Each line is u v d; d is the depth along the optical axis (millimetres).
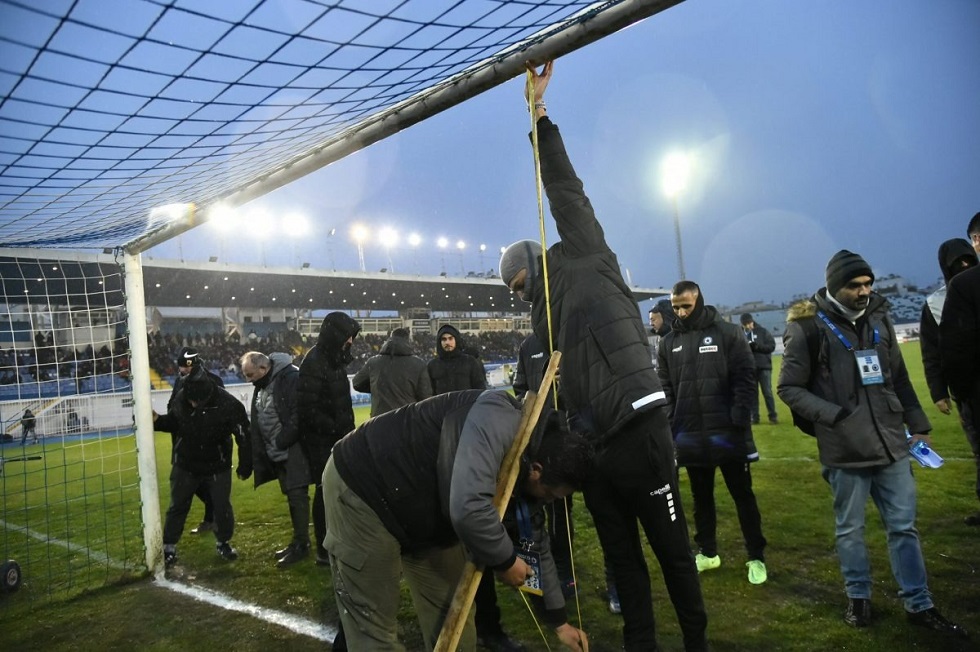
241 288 24781
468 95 2348
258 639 2938
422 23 1739
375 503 1792
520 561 1673
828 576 3160
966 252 3480
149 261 19812
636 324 2189
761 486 5184
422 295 32250
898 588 2924
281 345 28797
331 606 3299
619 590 2211
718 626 2684
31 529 5809
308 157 2939
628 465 2088
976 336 2342
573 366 2189
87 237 4145
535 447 1790
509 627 2906
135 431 4191
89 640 3070
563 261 2270
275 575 3881
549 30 2051
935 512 4004
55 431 11297
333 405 3775
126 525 5691
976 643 2363
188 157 2504
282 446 4012
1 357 13844
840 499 2672
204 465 4262
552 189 2271
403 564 2076
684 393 3326
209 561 4312
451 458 1714
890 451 2551
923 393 10508
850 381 2625
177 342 25000
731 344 3244
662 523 2102
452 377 4723
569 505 2793
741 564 3408
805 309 2783
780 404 11336
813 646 2439
